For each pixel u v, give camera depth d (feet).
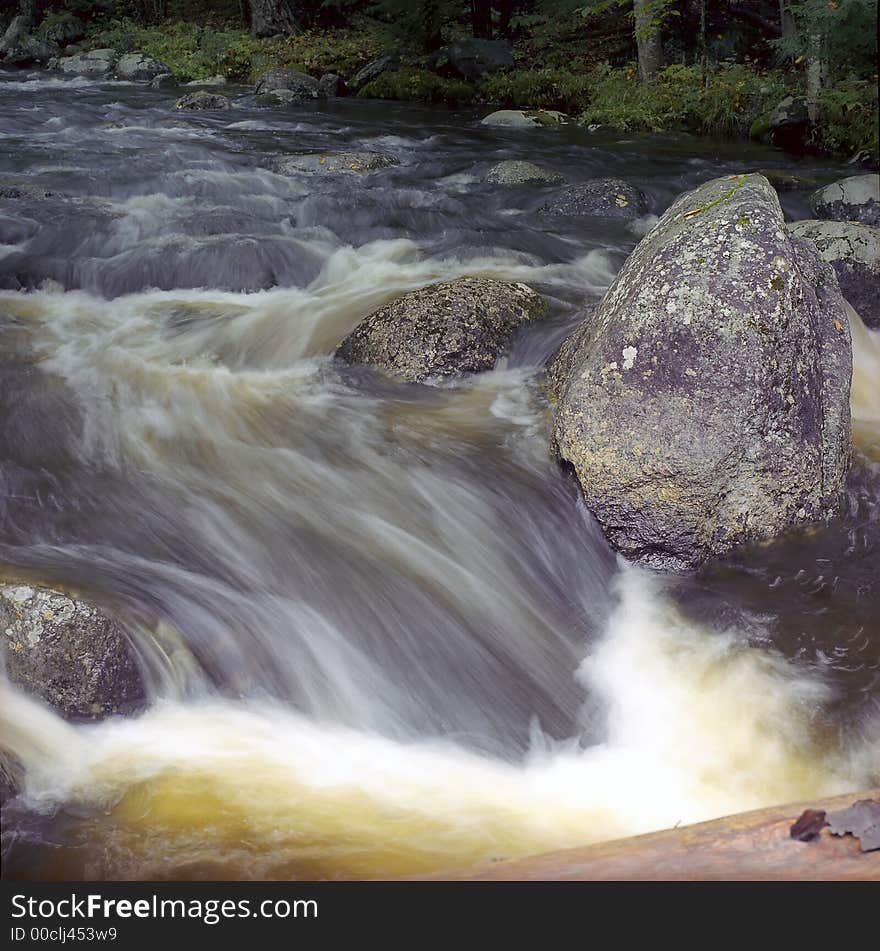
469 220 33.91
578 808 12.38
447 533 16.79
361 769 12.69
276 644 14.26
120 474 17.46
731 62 60.08
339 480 17.72
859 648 15.17
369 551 16.11
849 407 17.97
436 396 20.77
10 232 29.27
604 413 16.65
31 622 12.91
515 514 17.24
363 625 14.99
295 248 28.55
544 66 68.03
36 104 58.49
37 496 16.55
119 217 30.60
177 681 13.35
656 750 13.55
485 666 14.92
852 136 46.52
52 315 24.80
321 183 38.70
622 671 14.96
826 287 18.52
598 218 35.35
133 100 63.10
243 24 90.84
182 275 27.25
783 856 6.44
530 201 37.01
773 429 16.60
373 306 24.99
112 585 14.12
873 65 52.37
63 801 11.51
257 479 17.60
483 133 53.52
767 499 16.84
